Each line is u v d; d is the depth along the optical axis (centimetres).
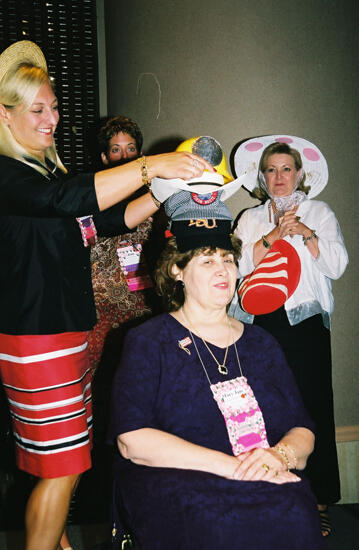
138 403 155
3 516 281
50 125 191
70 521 282
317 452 254
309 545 135
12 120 187
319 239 261
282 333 258
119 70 323
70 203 171
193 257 166
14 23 330
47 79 190
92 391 246
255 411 157
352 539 256
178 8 306
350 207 309
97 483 273
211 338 165
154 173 169
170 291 177
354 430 305
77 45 337
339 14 304
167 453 147
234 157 303
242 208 304
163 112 311
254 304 254
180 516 138
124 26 318
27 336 184
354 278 309
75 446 189
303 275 262
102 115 340
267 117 305
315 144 306
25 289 186
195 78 306
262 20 302
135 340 162
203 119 307
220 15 303
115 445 165
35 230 189
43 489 189
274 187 271
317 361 257
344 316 309
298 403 167
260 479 143
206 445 153
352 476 304
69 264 193
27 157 191
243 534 134
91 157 340
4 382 195
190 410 154
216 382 157
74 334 191
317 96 305
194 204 167
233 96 305
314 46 304
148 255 249
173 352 160
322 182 289
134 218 211
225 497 139
